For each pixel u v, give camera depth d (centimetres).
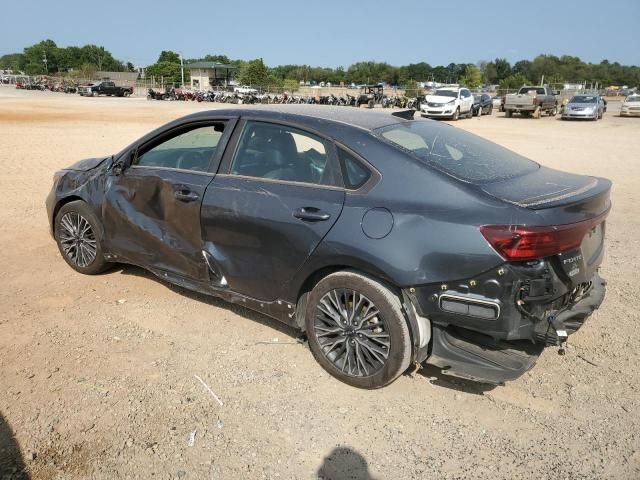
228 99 5194
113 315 441
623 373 374
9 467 276
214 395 340
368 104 4775
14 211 750
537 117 3516
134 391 341
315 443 302
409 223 316
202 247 411
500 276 295
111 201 472
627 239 688
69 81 8081
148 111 3284
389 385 356
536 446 303
